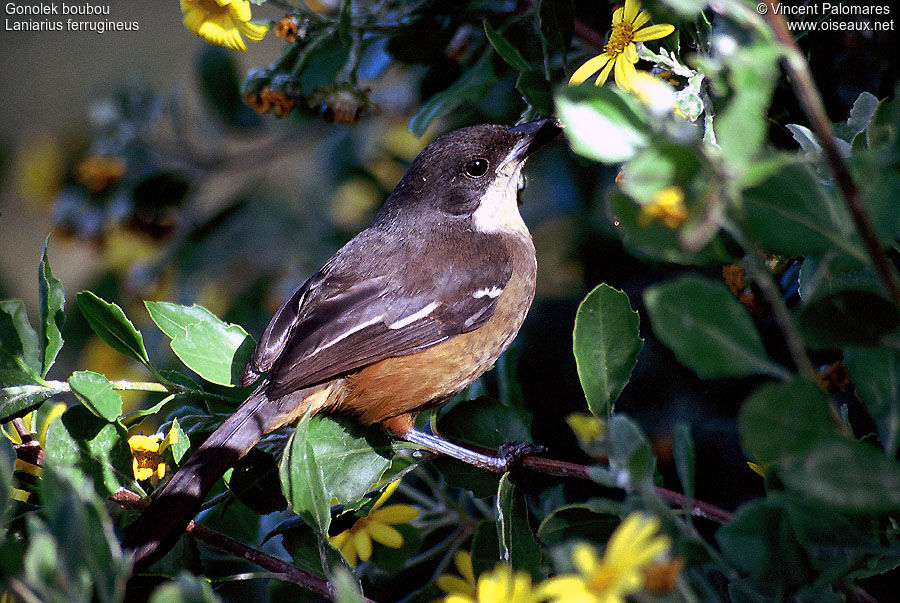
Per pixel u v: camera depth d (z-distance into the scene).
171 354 10.54
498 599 3.85
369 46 8.81
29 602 3.69
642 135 3.67
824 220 3.67
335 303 8.08
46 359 6.16
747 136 3.27
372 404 7.94
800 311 3.63
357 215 11.20
